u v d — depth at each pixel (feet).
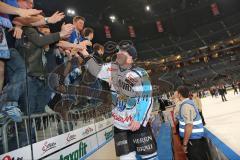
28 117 7.93
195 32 124.16
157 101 37.22
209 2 114.62
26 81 8.42
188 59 119.14
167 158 20.52
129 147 7.02
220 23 121.49
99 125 14.06
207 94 112.27
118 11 106.42
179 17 118.83
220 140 14.67
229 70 113.91
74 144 10.06
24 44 8.94
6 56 8.24
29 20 9.27
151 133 7.13
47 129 9.37
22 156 6.63
